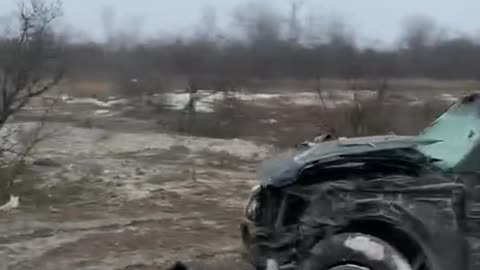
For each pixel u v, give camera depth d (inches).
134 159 731.4
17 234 391.9
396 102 848.3
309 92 1355.8
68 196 505.0
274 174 247.1
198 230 409.4
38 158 668.1
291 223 243.8
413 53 1331.2
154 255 354.6
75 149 784.3
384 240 238.2
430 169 236.4
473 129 255.0
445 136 259.8
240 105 1186.6
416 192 233.6
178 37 1445.6
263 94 1355.8
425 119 759.7
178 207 478.0
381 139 265.4
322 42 1387.8
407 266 230.1
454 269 230.8
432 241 231.3
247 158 765.3
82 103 1224.8
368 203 235.3
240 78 1375.5
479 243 230.7
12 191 501.7
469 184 233.0
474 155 235.9
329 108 874.1
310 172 242.8
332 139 304.8
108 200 497.4
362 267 233.0
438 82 1273.4
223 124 1043.9
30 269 328.8
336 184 239.0
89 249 364.2
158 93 1285.7
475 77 1325.0
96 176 600.4
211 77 1354.6
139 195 517.3
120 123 1097.4
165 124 1078.4
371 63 1152.2
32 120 922.1
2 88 539.2
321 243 237.5
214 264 337.7
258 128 1014.4
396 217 232.5
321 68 1177.4
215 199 510.0
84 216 442.0
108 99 1274.6
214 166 693.9
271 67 1427.2
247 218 256.5
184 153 796.0
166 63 1393.9
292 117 1074.7
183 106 1175.6
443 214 231.6
